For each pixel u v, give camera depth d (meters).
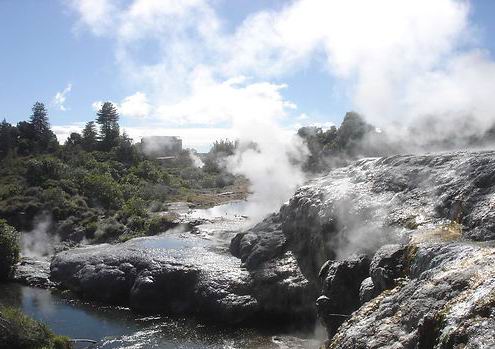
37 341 22.19
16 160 78.44
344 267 20.42
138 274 32.09
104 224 51.94
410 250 16.22
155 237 44.31
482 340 8.23
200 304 28.92
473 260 11.77
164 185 80.94
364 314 13.01
